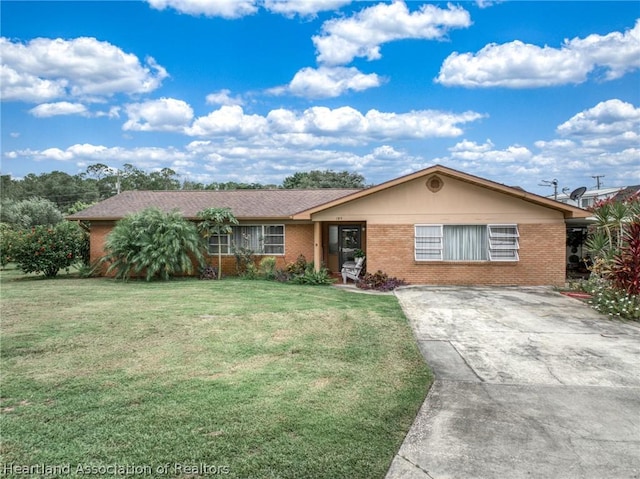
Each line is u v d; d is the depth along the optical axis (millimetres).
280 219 16969
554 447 3713
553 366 6020
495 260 14375
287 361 6035
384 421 4160
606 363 6148
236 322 8422
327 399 4664
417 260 14672
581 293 12328
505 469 3357
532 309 10094
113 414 4223
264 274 16234
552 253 14172
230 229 16312
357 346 6828
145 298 11352
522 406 4613
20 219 40375
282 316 9008
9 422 4047
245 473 3223
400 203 14773
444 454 3582
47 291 12883
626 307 9125
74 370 5578
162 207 18344
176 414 4223
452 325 8508
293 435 3826
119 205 18969
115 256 15977
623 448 3697
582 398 4848
